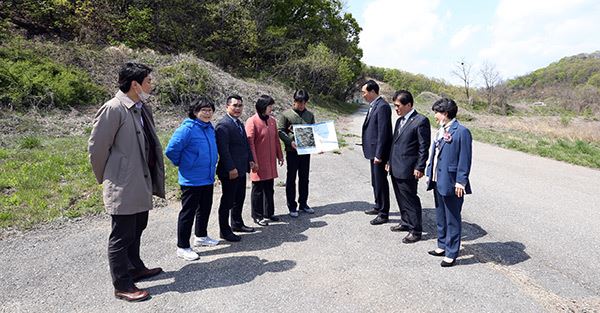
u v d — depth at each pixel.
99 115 3.27
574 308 3.34
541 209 6.24
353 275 3.93
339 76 33.69
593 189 7.69
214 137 4.48
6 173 6.78
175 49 24.39
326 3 39.69
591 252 4.54
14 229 5.00
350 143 13.71
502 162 10.80
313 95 31.78
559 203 6.61
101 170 3.35
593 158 11.02
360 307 3.34
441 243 4.41
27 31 16.78
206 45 26.66
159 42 23.80
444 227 4.38
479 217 5.82
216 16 26.25
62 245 4.63
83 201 6.00
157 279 3.86
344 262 4.24
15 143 9.07
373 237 4.98
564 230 5.27
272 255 4.43
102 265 4.15
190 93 15.55
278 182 7.91
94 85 14.11
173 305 3.37
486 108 47.84
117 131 3.33
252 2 31.48
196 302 3.42
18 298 3.48
